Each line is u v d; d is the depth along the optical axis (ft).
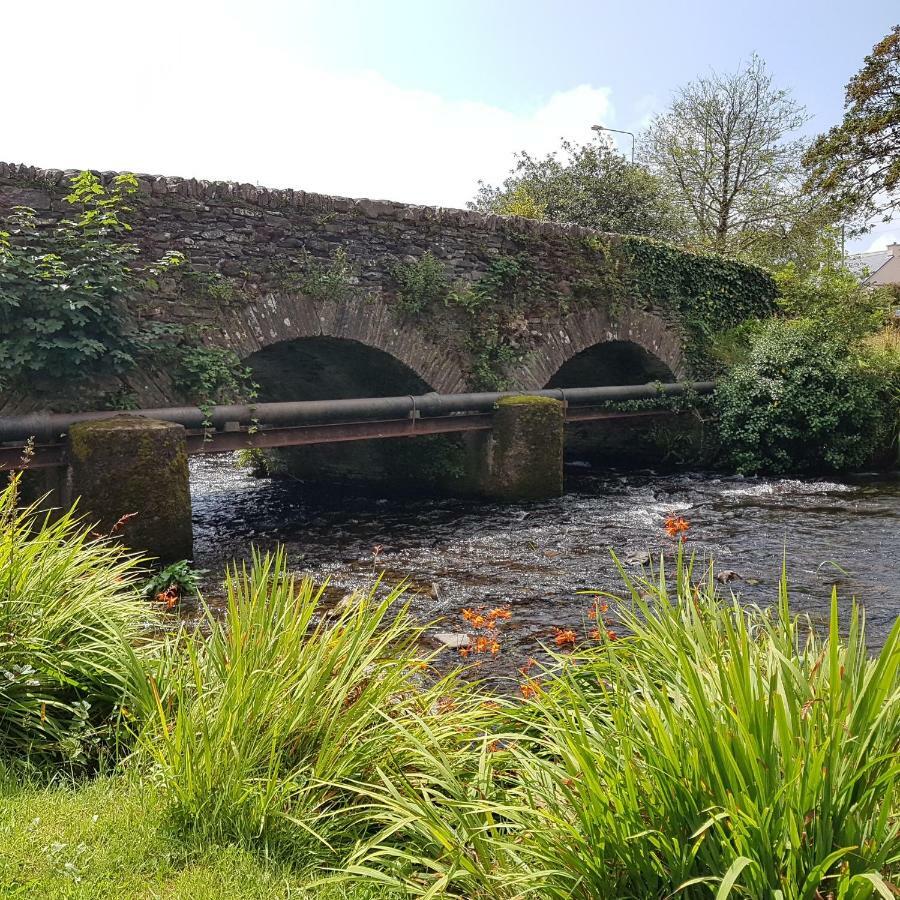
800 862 5.68
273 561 24.71
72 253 23.84
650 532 28.50
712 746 6.09
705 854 6.07
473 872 6.88
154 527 21.75
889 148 60.23
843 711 6.22
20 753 9.67
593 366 49.03
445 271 34.14
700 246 76.28
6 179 23.40
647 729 6.88
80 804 8.63
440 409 32.76
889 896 5.01
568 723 7.64
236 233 27.99
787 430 41.24
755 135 76.64
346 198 30.76
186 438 26.30
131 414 24.26
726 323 48.01
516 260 36.68
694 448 45.68
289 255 29.32
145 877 7.46
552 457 34.50
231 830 8.20
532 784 7.60
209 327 27.12
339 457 41.34
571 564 24.31
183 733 8.58
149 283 25.63
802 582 21.93
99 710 10.57
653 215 72.54
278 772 8.71
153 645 11.53
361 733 9.23
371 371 36.24
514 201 72.18
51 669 10.11
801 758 5.80
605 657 10.36
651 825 6.29
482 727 9.87
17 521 12.00
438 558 25.25
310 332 29.73
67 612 10.93
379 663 10.61
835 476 41.52
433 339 33.91
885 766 6.16
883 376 43.52
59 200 24.26
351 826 8.46
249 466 48.55
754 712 6.19
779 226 77.25
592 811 6.46
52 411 23.70
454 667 15.58
